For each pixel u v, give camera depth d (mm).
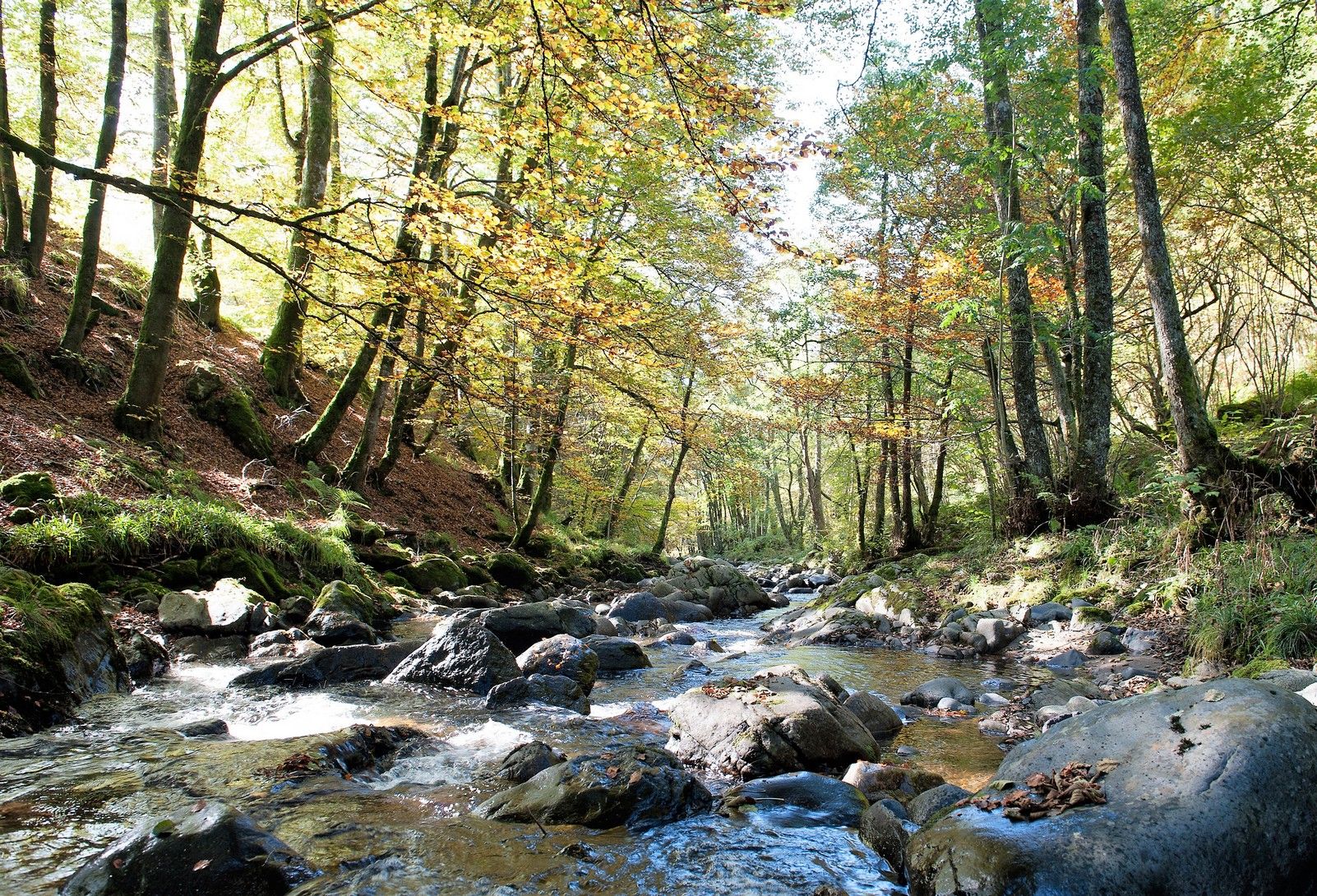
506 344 8188
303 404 16828
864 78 13555
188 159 10164
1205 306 17203
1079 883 2826
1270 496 8664
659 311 13688
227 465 12938
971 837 3207
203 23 10242
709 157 5535
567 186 6621
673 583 17750
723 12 5547
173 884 3027
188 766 4605
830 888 3461
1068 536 11969
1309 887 2902
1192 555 9102
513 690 6855
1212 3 12969
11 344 11312
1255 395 17234
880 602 12727
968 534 17906
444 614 11195
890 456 19234
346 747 5004
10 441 9336
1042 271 14055
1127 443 16562
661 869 3598
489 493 21953
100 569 8203
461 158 12969
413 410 16453
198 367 14141
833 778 4852
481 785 4742
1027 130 11523
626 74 5766
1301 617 6742
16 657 5438
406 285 6176
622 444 24219
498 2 6820
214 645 7891
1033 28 11539
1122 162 15461
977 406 16344
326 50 8508
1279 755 3166
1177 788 3166
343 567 11172
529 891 3320
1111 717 3820
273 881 3168
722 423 16625
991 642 9797
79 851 3486
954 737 6203
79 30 14086
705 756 5379
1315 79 15109
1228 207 16094
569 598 15938
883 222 17828
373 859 3549
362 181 6059
